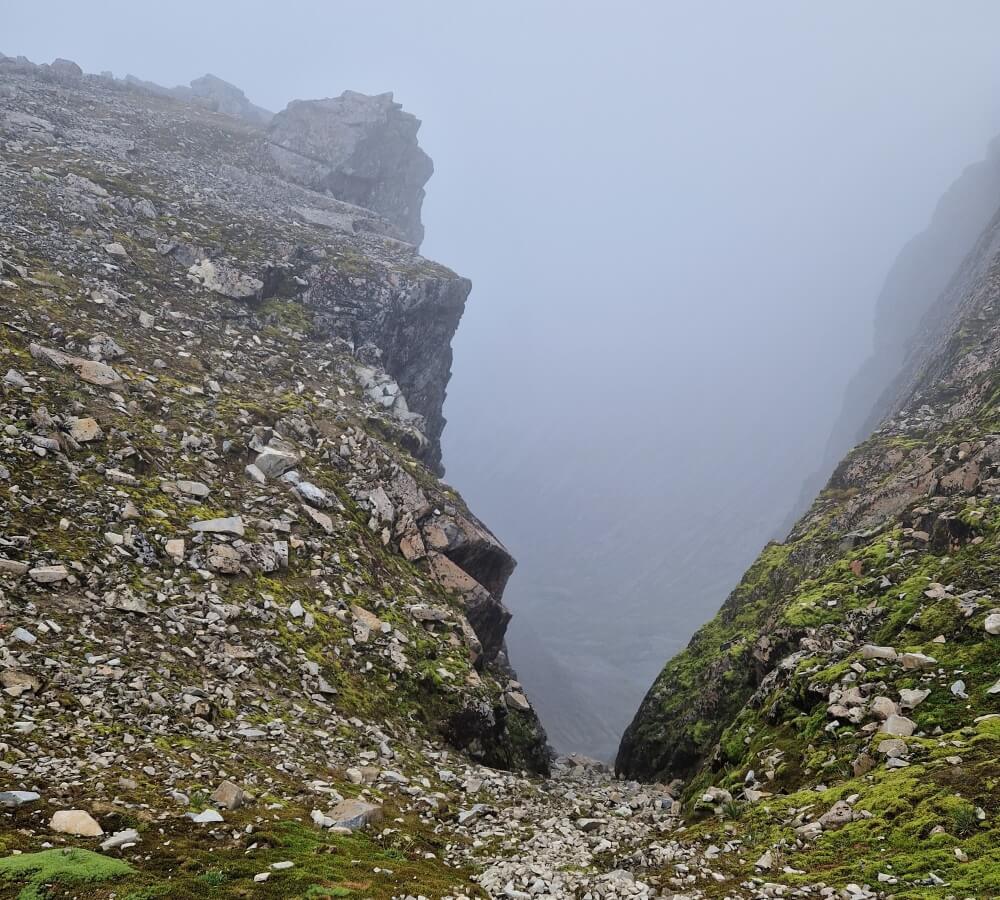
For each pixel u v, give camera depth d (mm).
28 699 13281
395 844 12875
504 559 36969
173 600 19234
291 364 36781
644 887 11992
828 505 36656
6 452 19859
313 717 18406
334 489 29172
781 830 13305
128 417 24969
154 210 42906
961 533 21172
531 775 26281
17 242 32844
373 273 48594
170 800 11680
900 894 9789
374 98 84500
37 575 16734
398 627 25031
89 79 80812
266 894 9203
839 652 19328
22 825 9609
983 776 11719
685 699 32875
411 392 53562
